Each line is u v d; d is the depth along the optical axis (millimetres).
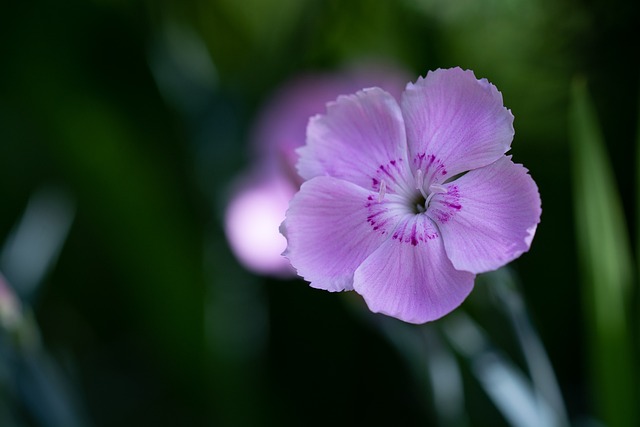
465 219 208
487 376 234
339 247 212
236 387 334
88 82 346
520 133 315
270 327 347
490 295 231
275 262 327
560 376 331
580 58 301
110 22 344
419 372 246
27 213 292
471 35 325
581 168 249
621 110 302
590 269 252
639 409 259
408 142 214
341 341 340
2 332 252
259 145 332
